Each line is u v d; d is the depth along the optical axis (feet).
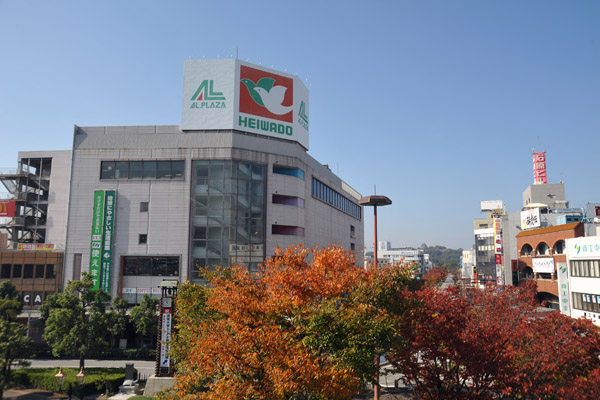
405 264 59.06
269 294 57.41
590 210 230.68
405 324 56.70
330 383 44.06
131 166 178.91
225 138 180.45
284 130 199.72
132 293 170.91
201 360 51.60
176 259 173.37
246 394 44.29
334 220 255.50
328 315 48.70
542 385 52.26
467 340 55.52
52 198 188.75
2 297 153.38
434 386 57.36
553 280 196.95
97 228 172.55
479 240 393.50
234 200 176.55
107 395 102.06
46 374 105.70
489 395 52.90
